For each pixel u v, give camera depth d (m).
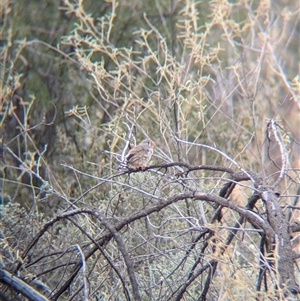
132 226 12.09
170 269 11.00
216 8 16.92
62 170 17.67
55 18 22.31
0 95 14.63
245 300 7.64
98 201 14.48
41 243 12.30
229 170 9.30
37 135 19.75
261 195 8.52
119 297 10.46
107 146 16.83
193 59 19.36
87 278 9.33
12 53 21.48
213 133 16.58
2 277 8.50
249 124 16.84
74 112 13.57
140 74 18.86
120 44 21.55
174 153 14.57
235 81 18.88
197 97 17.72
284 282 7.70
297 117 18.47
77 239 12.31
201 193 8.81
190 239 11.70
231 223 12.70
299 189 11.67
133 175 12.56
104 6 22.19
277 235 7.97
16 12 22.30
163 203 9.03
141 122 15.97
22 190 17.78
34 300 8.42
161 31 21.41
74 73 20.62
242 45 15.92
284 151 9.09
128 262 8.30
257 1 22.06
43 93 20.67
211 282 9.55
